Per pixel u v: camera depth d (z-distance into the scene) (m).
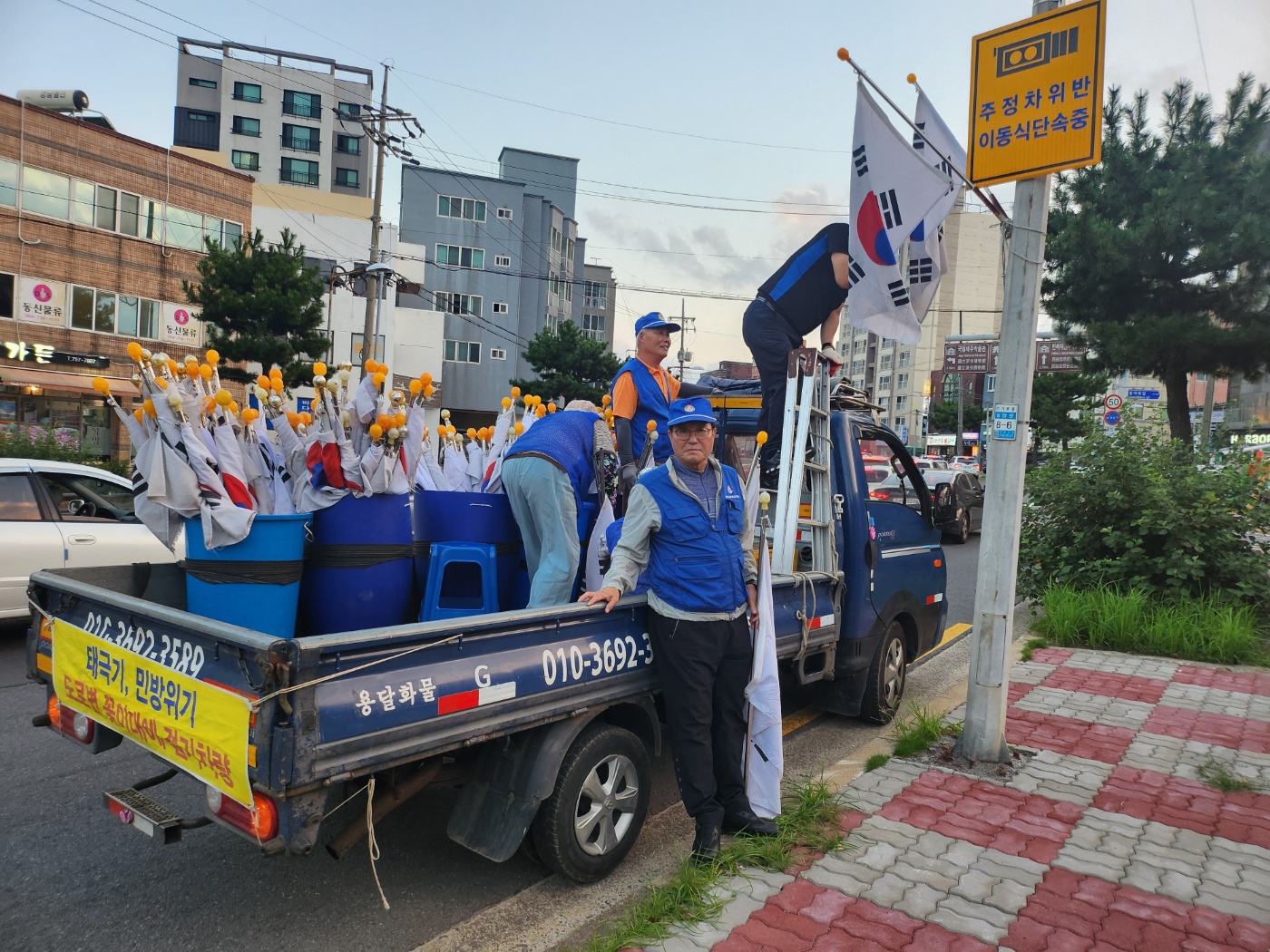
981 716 4.54
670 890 3.06
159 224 28.92
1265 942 2.86
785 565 4.45
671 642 3.29
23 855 3.51
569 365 44.97
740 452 5.60
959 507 6.05
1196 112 13.81
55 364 26.03
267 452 3.53
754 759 3.55
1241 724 5.23
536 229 57.06
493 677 2.74
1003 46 4.28
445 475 4.54
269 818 2.28
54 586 3.31
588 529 4.09
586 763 3.15
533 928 3.01
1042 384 35.69
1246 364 13.59
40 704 5.46
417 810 4.01
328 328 41.84
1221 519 7.68
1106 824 3.76
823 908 3.00
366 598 3.48
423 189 51.62
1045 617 8.17
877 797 4.04
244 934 2.97
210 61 58.12
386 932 2.99
